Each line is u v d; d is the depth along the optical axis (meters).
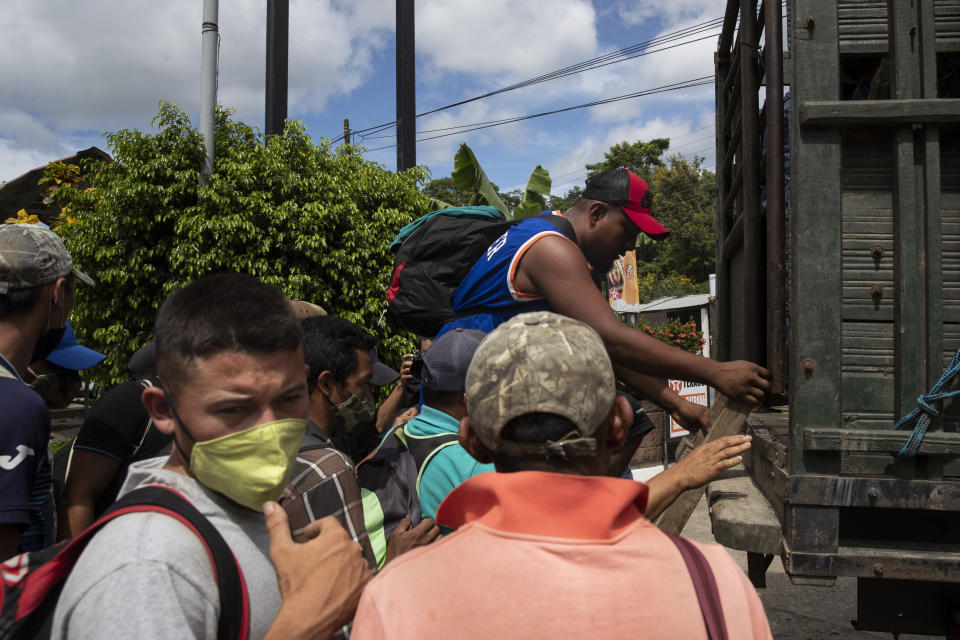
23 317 1.68
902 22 1.83
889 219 1.84
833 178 1.83
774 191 2.25
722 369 2.06
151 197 7.53
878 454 1.79
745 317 2.83
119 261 7.59
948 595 2.18
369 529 2.02
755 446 2.55
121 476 2.08
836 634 3.95
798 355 1.83
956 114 1.73
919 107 1.75
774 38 2.26
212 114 7.71
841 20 1.90
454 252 2.53
